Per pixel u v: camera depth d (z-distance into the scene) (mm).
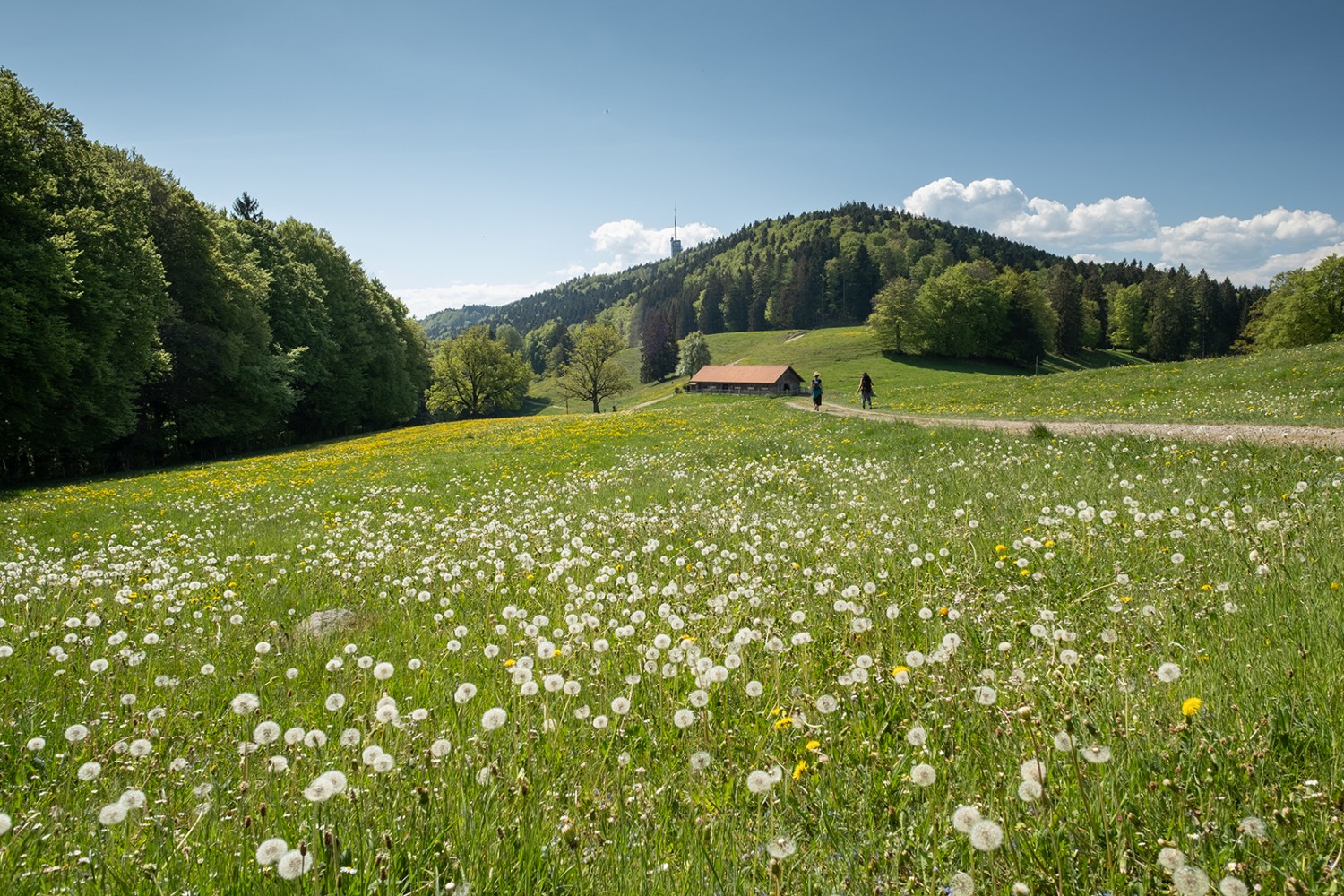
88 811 3164
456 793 3113
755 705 4105
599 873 2633
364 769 3252
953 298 128750
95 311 30344
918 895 2412
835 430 23344
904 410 33312
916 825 2783
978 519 8500
